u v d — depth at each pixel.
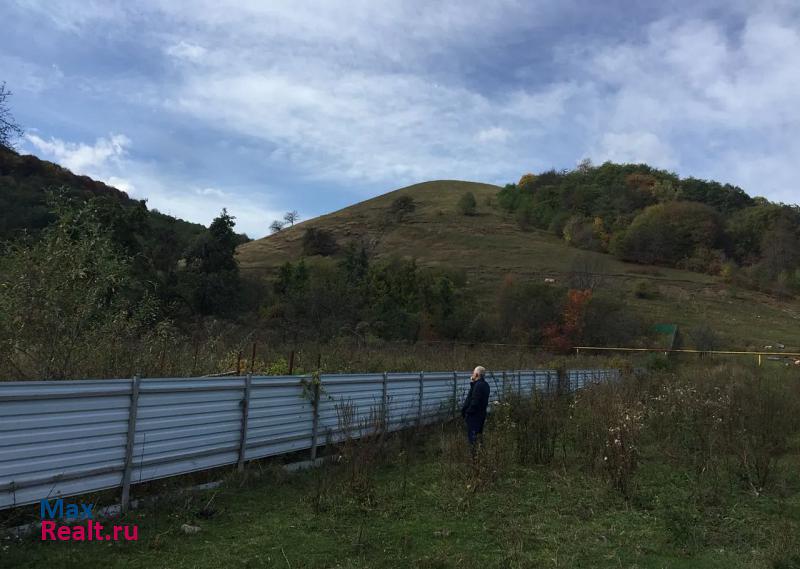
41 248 6.43
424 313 40.16
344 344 19.47
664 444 9.09
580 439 8.53
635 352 34.44
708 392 11.94
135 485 5.42
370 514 5.43
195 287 29.36
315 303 30.89
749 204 101.25
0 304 5.96
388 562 4.26
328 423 7.65
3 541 4.09
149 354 7.71
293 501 5.70
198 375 8.40
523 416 9.32
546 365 20.98
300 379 7.18
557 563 4.40
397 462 7.77
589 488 6.73
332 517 5.24
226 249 35.62
